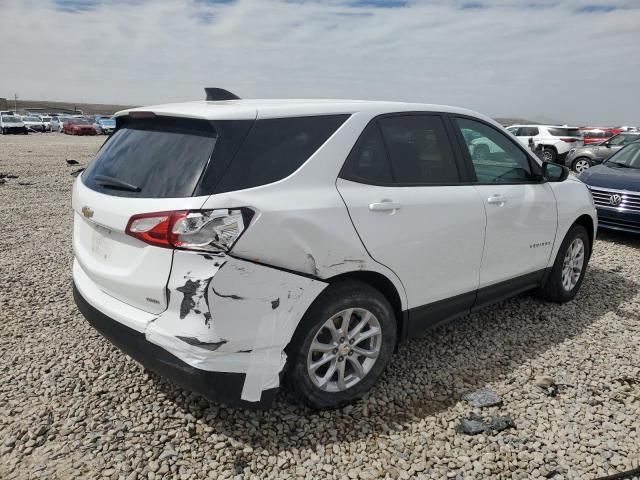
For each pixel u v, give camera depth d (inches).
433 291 132.0
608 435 112.9
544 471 101.7
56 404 118.6
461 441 110.0
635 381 135.6
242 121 103.6
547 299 189.2
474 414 119.3
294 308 103.8
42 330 155.7
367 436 110.9
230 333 96.7
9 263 219.9
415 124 133.0
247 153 101.5
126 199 102.5
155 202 97.7
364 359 121.3
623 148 336.5
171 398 121.8
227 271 95.0
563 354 149.5
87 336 152.3
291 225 101.4
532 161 166.7
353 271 113.1
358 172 116.5
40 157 764.0
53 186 459.8
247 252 96.9
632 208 276.4
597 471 102.0
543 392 129.5
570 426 115.8
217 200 95.2
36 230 286.2
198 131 104.5
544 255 170.9
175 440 107.8
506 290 158.6
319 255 106.0
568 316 177.2
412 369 138.9
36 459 101.0
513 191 153.9
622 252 268.2
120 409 117.4
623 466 103.6
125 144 117.0
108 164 115.6
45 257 231.5
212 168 97.5
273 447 106.7
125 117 124.1
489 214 142.6
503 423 114.9
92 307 113.0
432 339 157.3
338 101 124.7
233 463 102.0
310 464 102.3
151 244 97.5
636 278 222.1
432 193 129.0
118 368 134.6
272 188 102.1
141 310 103.0
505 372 138.7
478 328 165.9
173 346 96.3
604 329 167.2
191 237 93.4
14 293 184.4
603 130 970.1
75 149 964.0
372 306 117.3
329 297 110.5
